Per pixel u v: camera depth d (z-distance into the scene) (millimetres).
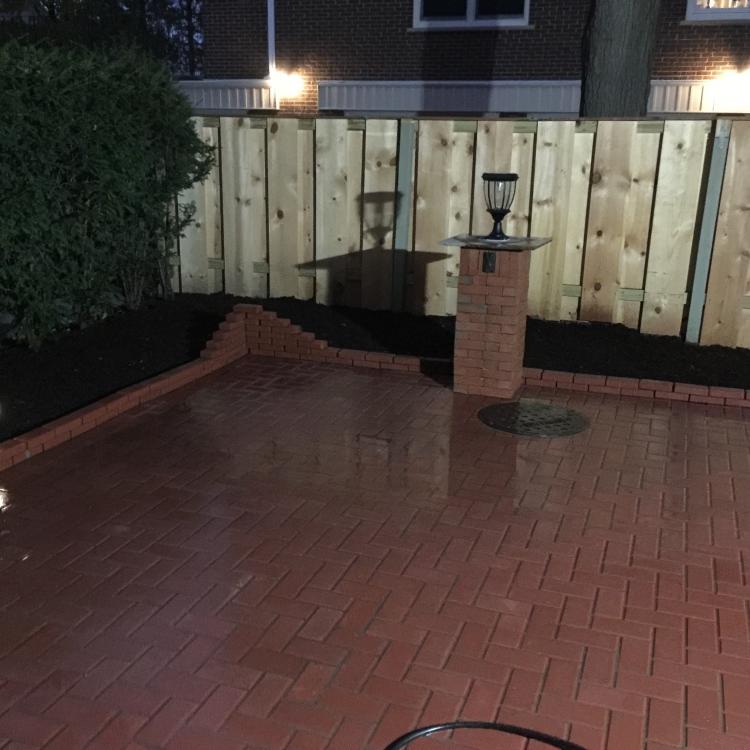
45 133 6195
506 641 3486
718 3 15500
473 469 5250
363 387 6777
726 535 4461
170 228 8430
